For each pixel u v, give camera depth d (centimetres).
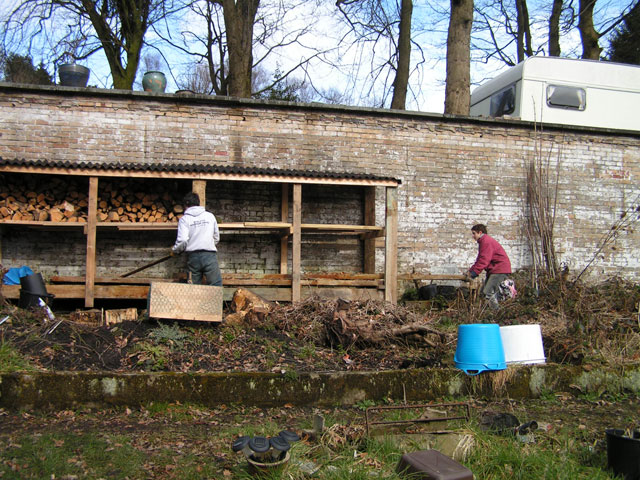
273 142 968
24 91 891
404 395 597
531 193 1063
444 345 711
